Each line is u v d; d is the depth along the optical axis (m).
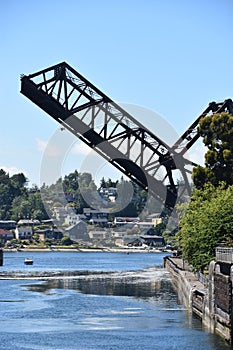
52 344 59.53
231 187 93.38
